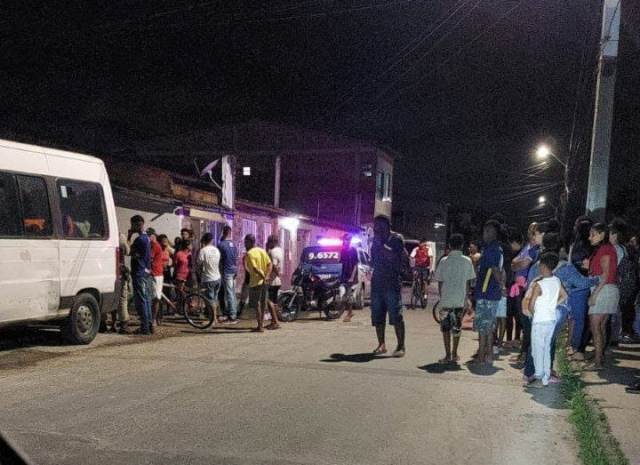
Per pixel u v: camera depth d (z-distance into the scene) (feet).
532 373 24.09
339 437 16.98
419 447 16.35
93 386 22.06
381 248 29.60
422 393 22.16
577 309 27.81
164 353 29.25
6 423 17.49
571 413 19.38
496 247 27.73
